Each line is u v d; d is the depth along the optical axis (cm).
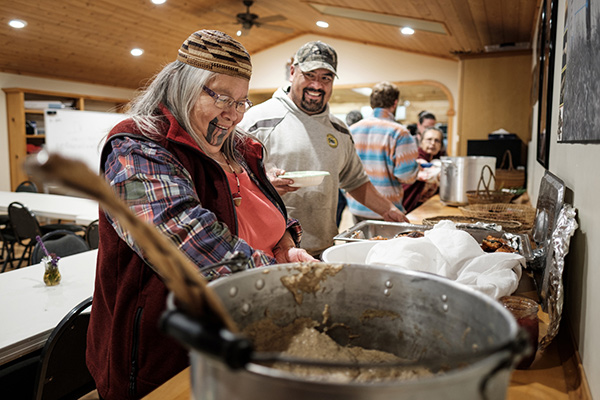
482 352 38
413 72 877
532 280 137
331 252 120
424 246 115
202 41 112
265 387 40
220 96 113
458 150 593
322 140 225
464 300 58
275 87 963
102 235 114
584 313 96
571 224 99
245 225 129
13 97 720
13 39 620
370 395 38
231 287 61
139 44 727
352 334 71
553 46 192
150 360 110
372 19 682
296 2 675
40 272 222
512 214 213
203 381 45
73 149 697
